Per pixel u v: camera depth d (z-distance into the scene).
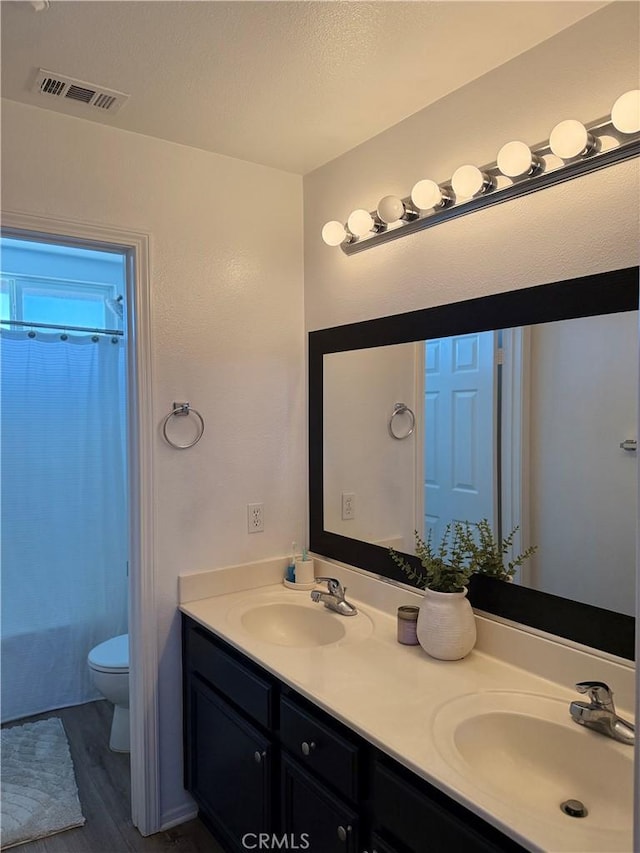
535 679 1.56
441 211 1.79
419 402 1.93
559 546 1.54
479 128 1.71
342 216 2.24
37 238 1.94
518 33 1.50
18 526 3.07
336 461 2.31
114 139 2.01
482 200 1.66
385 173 2.04
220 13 1.41
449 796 1.12
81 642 3.23
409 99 1.82
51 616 3.16
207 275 2.22
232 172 2.27
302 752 1.57
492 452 1.70
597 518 1.46
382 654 1.73
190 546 2.21
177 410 2.15
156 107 1.87
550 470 1.56
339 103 1.85
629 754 1.23
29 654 3.10
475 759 1.34
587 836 0.99
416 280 1.93
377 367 2.09
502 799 1.08
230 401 2.29
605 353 1.43
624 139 1.33
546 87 1.53
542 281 1.55
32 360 3.09
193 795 2.17
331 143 2.13
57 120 1.90
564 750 1.32
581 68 1.45
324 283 2.35
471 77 1.70
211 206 2.22
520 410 1.62
